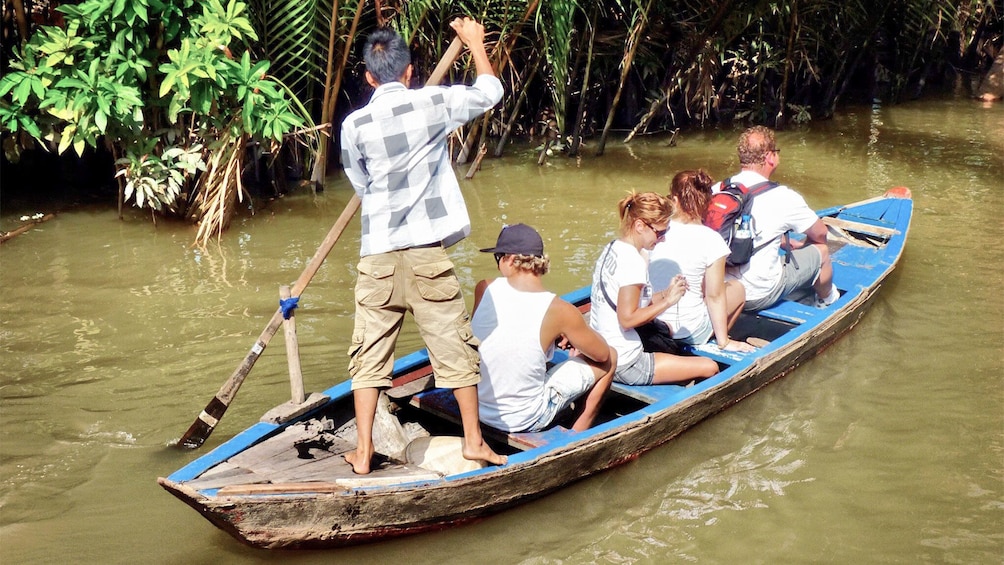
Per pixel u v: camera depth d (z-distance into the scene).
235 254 6.80
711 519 3.96
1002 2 13.59
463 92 3.55
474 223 7.43
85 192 8.15
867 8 11.09
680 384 4.71
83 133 6.62
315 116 8.95
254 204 8.00
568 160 9.56
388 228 3.54
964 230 7.33
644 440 4.30
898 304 6.04
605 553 3.73
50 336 5.43
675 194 4.84
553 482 4.01
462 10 8.92
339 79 8.08
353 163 3.55
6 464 4.17
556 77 8.89
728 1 9.62
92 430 4.47
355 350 3.71
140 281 6.27
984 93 12.65
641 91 10.73
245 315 5.75
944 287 6.27
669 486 4.20
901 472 4.29
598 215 7.68
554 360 4.70
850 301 5.52
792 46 10.73
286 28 7.75
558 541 3.81
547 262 4.00
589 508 4.04
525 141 10.32
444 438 3.96
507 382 4.01
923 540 3.81
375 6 8.57
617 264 4.36
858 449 4.49
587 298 5.57
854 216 6.98
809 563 3.66
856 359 5.37
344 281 6.31
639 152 9.94
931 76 13.57
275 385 4.93
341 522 3.55
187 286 6.19
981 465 4.34
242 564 3.59
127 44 6.75
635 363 4.54
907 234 7.04
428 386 4.52
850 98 12.62
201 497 3.33
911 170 9.13
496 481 3.78
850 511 4.01
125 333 5.49
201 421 4.27
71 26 6.53
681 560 3.69
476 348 3.74
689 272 4.82
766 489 4.18
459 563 3.66
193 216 7.46
